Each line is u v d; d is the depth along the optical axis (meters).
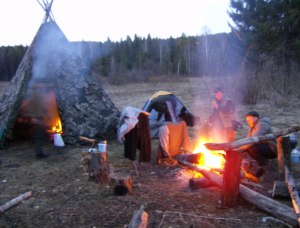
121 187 4.81
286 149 5.21
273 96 14.12
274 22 19.48
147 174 5.82
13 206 4.57
